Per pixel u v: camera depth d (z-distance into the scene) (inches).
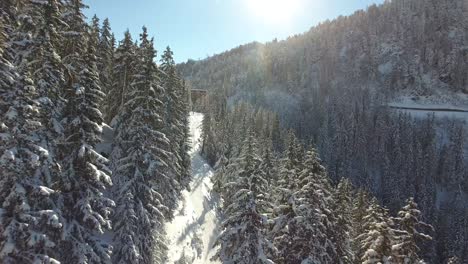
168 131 1466.5
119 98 1272.1
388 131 4911.4
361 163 4559.5
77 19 1003.3
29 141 573.3
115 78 1298.0
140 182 932.0
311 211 830.5
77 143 698.8
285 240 840.9
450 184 4468.5
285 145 3914.9
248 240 765.3
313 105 6943.9
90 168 685.9
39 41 702.5
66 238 663.8
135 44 1309.1
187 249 1413.6
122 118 987.3
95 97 725.3
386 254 851.4
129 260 874.8
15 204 557.6
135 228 900.6
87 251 681.6
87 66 730.2
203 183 2559.1
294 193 863.1
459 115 7116.1
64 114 717.9
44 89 664.4
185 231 1552.7
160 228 1162.0
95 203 716.0
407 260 816.3
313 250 818.2
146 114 936.9
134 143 937.5
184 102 2252.7
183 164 2135.8
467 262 2768.2
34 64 709.3
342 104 6279.5
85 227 724.0
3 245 536.7
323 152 4367.6
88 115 720.3
